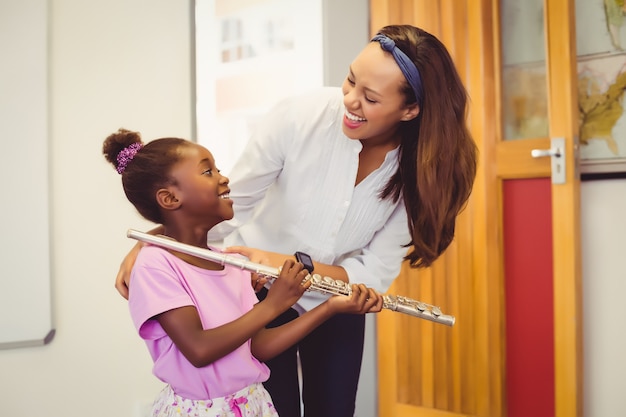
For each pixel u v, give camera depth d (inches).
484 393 102.7
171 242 51.3
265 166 62.5
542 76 102.7
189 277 51.7
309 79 111.9
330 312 54.9
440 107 55.5
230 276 55.2
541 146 98.0
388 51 54.1
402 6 108.6
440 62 55.3
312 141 60.7
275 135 61.4
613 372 100.7
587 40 102.8
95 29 106.8
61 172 104.6
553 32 94.3
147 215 55.2
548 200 99.6
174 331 49.4
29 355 102.7
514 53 104.7
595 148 101.9
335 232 63.2
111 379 107.1
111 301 107.1
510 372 103.2
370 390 113.8
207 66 113.3
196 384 50.8
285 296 51.4
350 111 55.4
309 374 66.3
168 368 51.1
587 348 102.3
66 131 104.9
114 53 107.9
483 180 102.5
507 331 103.3
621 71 100.6
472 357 104.0
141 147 54.7
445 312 106.2
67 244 104.9
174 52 111.6
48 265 102.5
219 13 113.7
